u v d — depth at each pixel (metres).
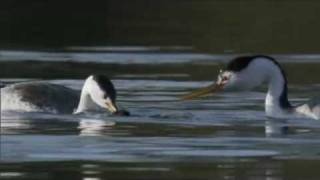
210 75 26.91
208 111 21.92
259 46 32.50
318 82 26.11
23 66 28.20
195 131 19.78
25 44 32.59
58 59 29.59
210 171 16.41
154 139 18.95
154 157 17.44
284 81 21.62
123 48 31.94
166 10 40.00
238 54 31.02
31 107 21.84
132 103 22.78
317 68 28.31
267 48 32.16
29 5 40.81
